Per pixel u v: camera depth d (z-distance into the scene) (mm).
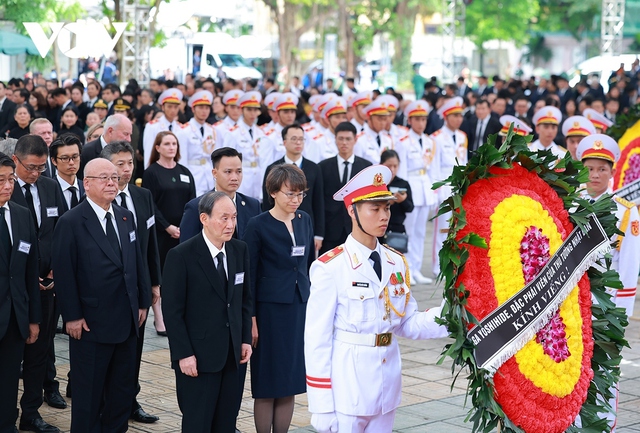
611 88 26984
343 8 54219
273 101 17094
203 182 15062
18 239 7285
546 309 5426
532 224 5445
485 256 5324
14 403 7359
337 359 5645
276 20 52000
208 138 15039
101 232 7324
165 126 14961
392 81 49219
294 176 7262
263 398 7238
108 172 7324
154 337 10867
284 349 7227
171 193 10797
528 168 5684
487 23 52844
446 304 5273
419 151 14406
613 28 38656
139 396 8680
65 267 7211
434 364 9875
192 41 27609
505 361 5301
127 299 7395
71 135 8750
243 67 37125
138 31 25641
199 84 23109
